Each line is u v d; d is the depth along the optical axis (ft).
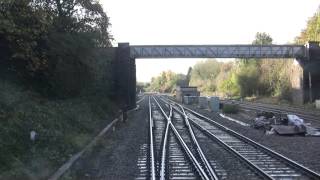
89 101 140.26
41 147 67.51
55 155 66.44
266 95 364.38
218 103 220.02
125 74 211.20
